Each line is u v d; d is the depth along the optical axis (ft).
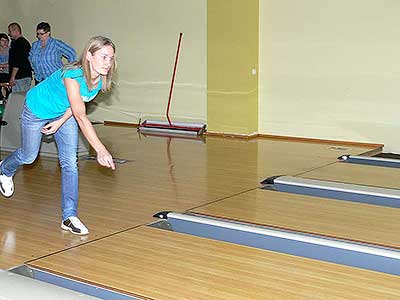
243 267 11.30
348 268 11.18
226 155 23.03
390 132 24.73
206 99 28.94
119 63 31.76
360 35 24.77
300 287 10.34
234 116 27.63
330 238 13.08
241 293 10.11
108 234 13.35
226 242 12.74
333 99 25.88
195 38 28.94
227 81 27.55
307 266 11.32
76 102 11.85
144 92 31.17
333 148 24.67
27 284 9.80
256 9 27.12
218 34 27.50
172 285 10.46
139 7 30.63
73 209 13.60
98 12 32.04
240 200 16.29
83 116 12.05
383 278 10.71
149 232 13.48
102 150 12.12
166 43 29.99
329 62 25.71
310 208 15.44
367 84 24.95
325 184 17.71
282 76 27.04
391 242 12.76
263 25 27.17
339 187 17.31
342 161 21.85
